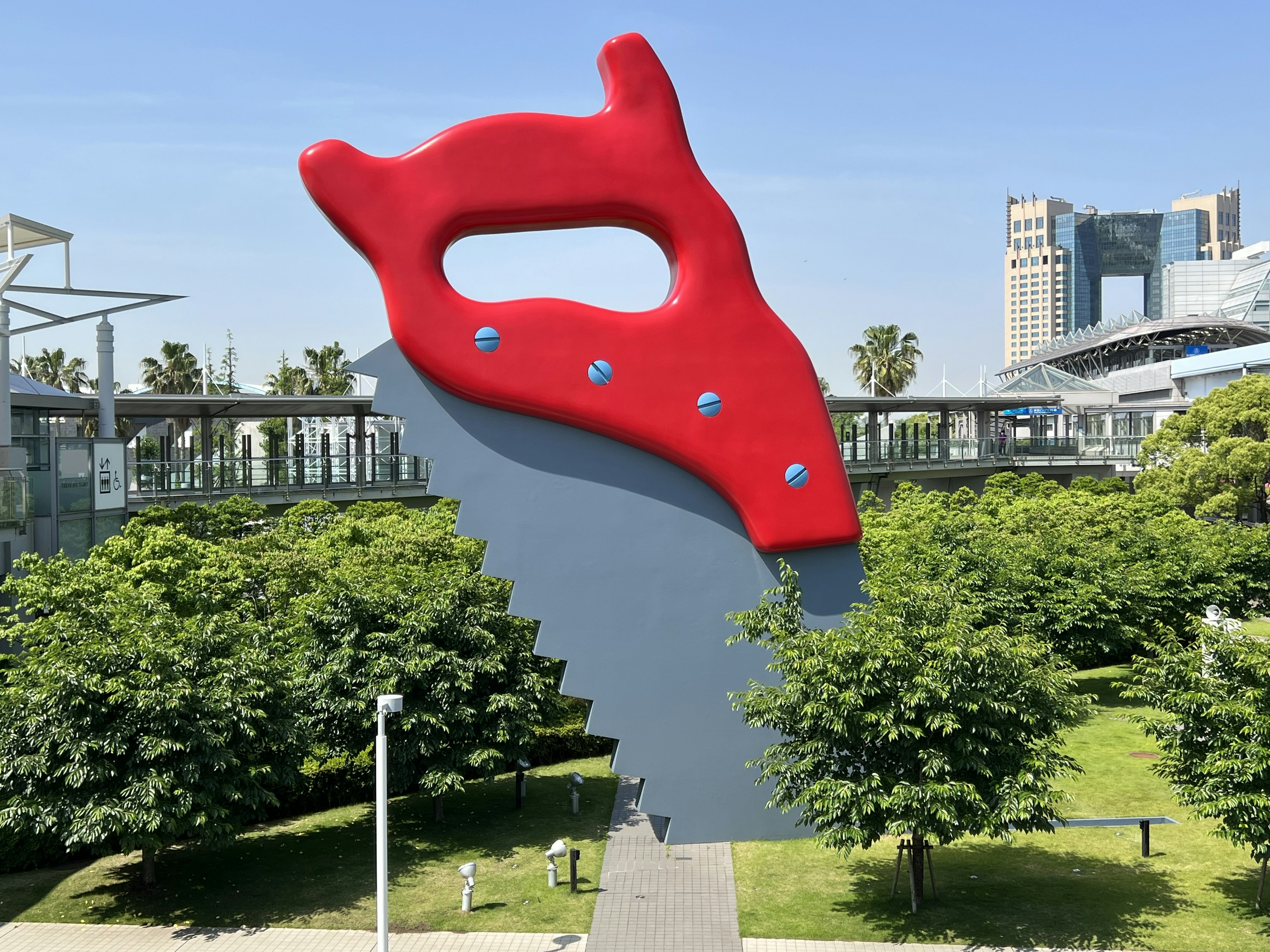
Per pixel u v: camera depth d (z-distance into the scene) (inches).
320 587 812.0
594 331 697.6
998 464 3004.4
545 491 703.7
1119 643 1097.4
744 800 727.1
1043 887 641.6
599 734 707.4
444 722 743.1
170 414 2063.2
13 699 599.5
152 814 576.1
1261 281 4618.6
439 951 577.9
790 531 720.3
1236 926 580.7
